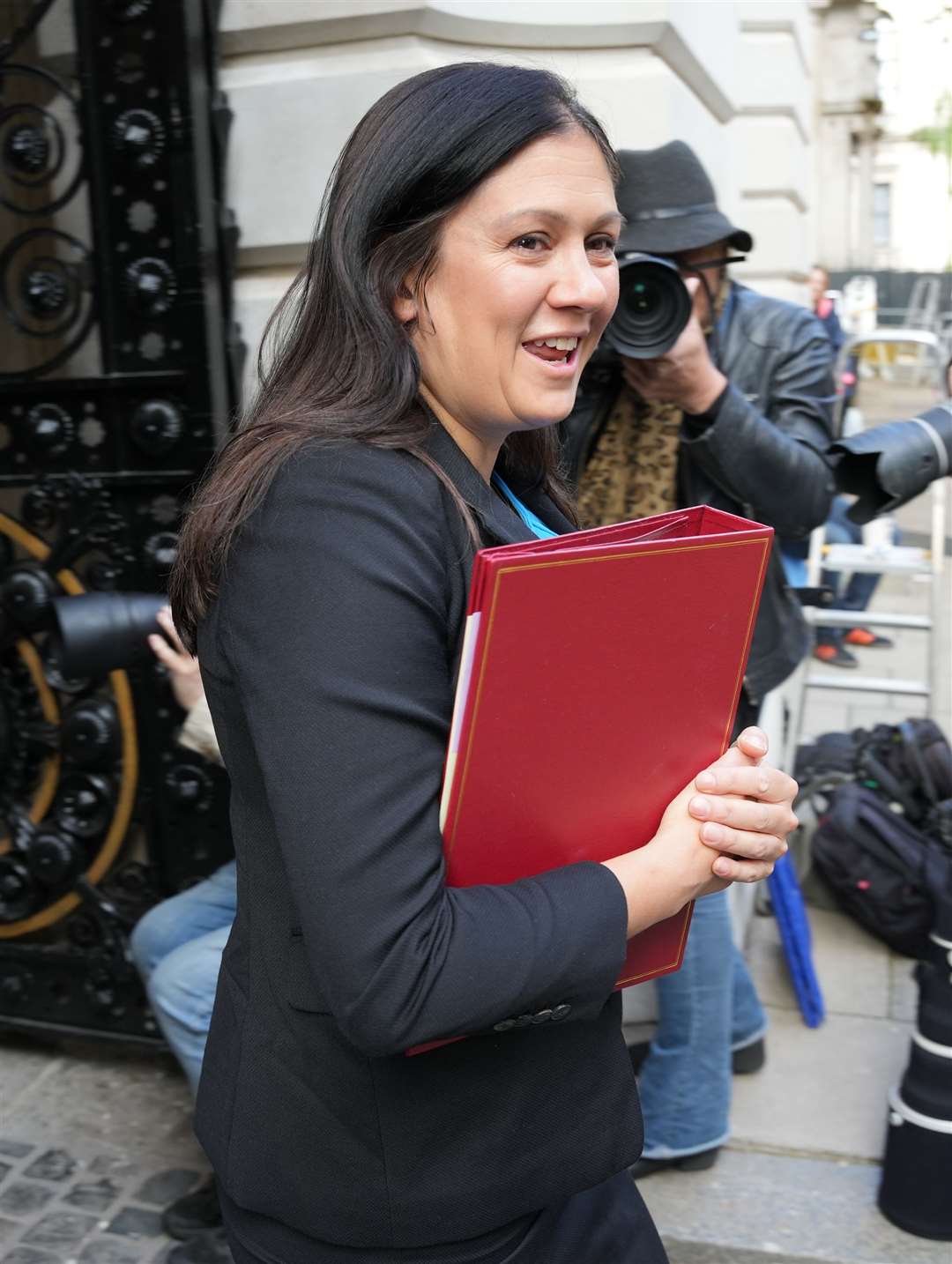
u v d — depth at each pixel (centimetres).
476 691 87
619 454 220
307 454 91
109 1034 265
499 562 83
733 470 204
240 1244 110
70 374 263
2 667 258
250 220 235
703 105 326
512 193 92
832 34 1672
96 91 223
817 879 351
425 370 100
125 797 254
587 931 91
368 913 84
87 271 238
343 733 84
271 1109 102
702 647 98
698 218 209
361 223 96
